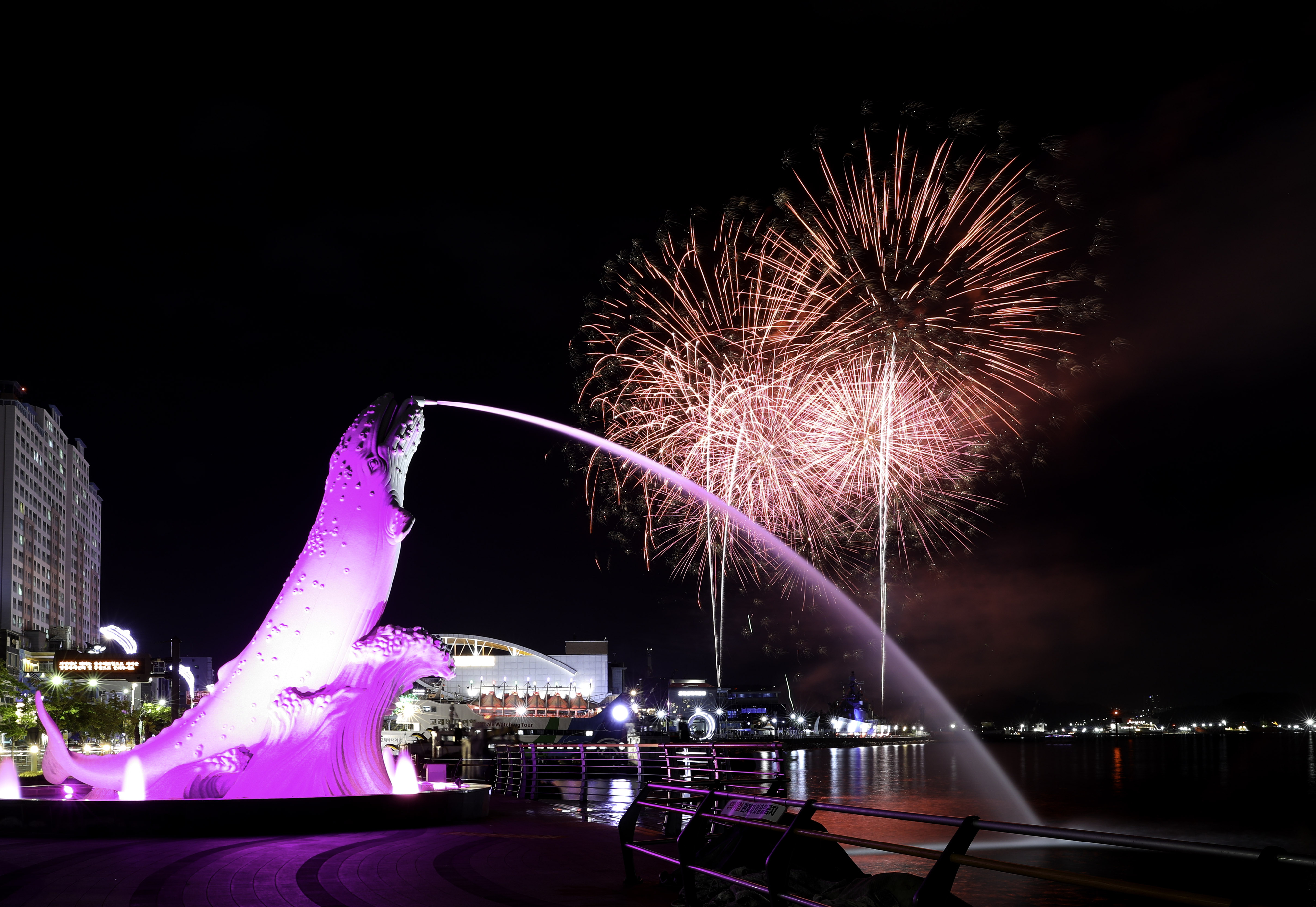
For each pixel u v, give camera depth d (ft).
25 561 499.92
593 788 97.40
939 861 21.61
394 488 60.85
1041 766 382.01
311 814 51.67
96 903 32.24
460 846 46.01
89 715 212.23
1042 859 89.25
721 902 30.53
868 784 217.36
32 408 518.37
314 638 57.93
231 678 59.26
